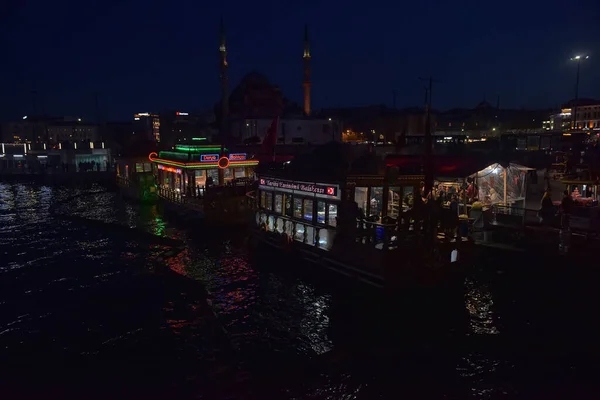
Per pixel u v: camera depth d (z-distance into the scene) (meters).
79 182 55.47
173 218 27.97
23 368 9.87
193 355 10.55
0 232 25.80
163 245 21.67
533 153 34.56
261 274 16.69
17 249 21.39
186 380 9.45
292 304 13.79
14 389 9.00
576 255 15.65
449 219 14.82
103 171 61.03
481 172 22.39
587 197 21.42
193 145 30.16
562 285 14.23
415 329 11.94
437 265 14.20
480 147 41.47
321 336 11.65
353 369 9.98
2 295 14.69
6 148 68.75
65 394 8.84
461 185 22.69
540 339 11.26
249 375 9.69
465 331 11.79
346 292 14.45
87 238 23.80
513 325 12.05
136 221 28.25
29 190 50.62
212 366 10.05
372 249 13.73
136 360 10.26
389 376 9.70
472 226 18.25
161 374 9.66
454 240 15.23
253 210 21.41
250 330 12.02
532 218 18.56
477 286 14.80
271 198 19.80
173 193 31.25
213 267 17.70
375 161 18.08
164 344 11.05
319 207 16.30
